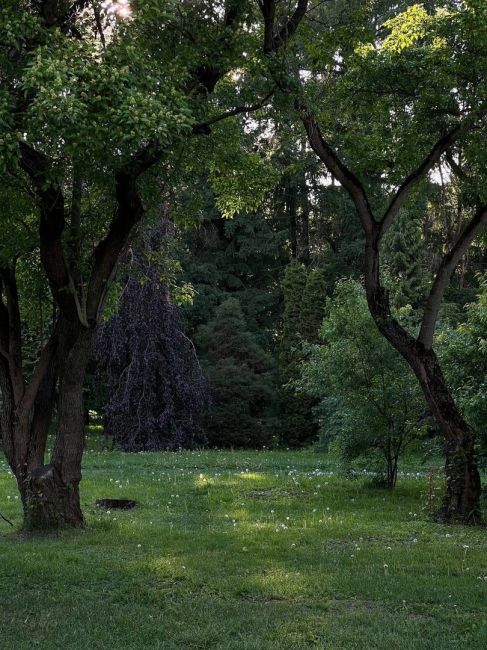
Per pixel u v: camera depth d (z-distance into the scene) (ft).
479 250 106.83
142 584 21.71
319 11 40.27
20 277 36.35
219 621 18.44
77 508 30.50
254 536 28.76
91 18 27.43
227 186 37.29
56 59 20.54
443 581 22.34
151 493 41.68
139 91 21.77
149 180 31.48
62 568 23.29
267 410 88.12
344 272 103.35
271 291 112.47
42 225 27.81
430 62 32.17
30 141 22.98
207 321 100.94
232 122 33.76
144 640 17.15
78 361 30.04
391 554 26.00
